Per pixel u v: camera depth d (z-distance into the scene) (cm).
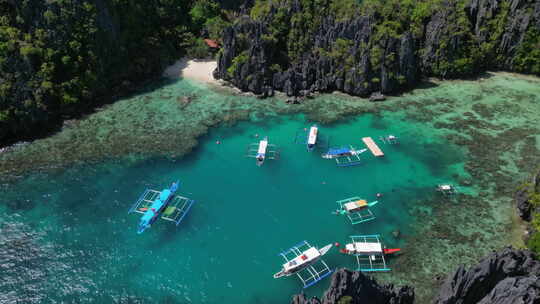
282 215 9031
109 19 13250
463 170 10294
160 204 8875
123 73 13675
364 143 11256
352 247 8025
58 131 11381
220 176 10088
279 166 10462
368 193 9656
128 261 7888
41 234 8325
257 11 14688
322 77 13525
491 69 15138
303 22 13888
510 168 10256
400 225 8775
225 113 12475
